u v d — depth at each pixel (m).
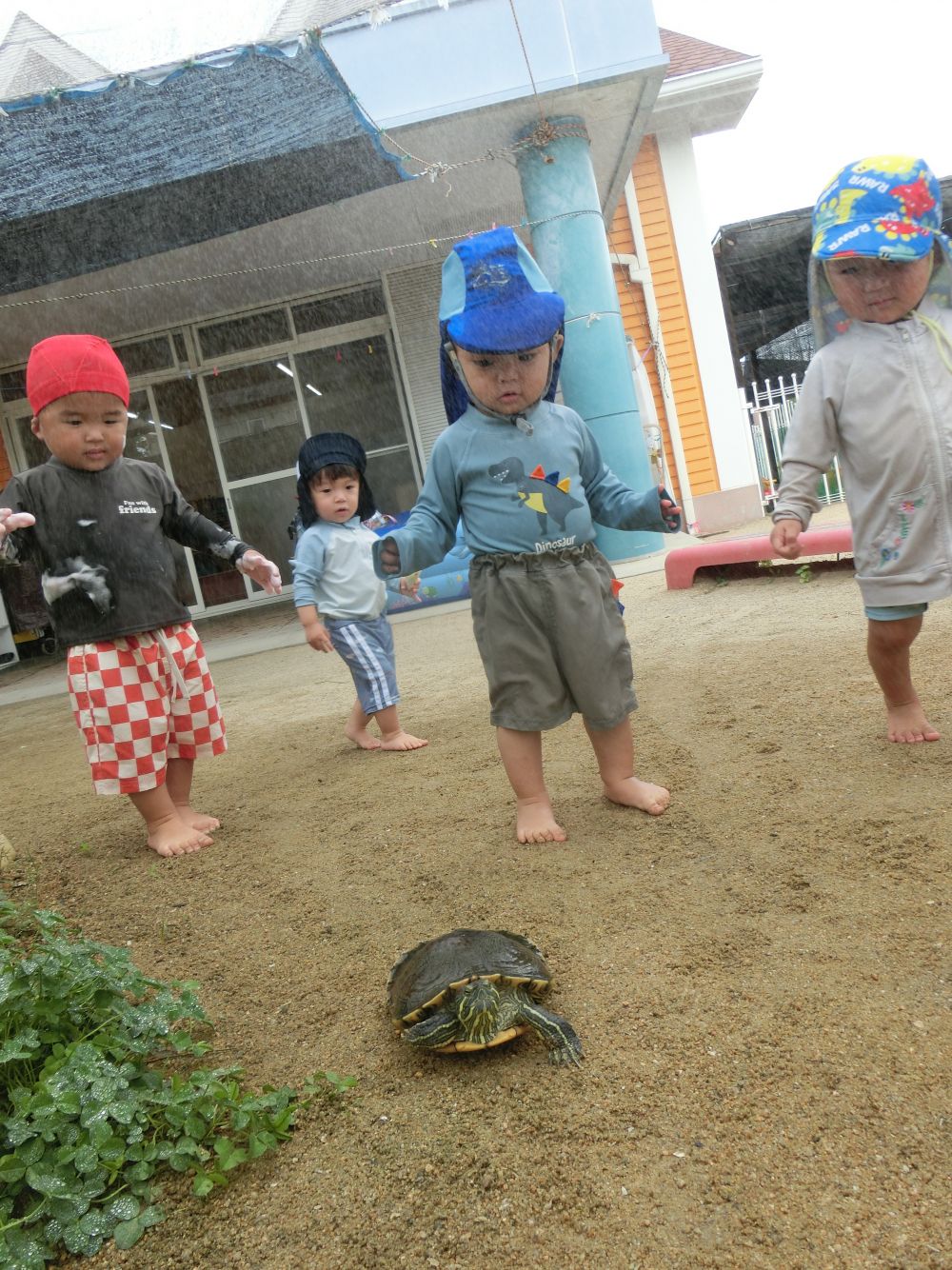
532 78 7.76
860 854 2.40
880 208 2.63
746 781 3.04
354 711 4.47
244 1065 1.95
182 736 3.42
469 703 5.05
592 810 3.04
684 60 12.03
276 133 7.71
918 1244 1.29
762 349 17.19
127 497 3.30
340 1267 1.41
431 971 1.87
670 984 1.98
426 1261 1.39
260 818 3.58
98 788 3.21
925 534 2.78
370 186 8.49
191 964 2.42
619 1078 1.72
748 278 14.86
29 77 7.34
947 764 2.85
